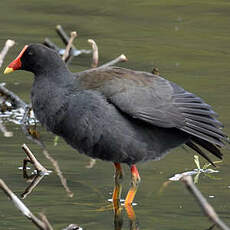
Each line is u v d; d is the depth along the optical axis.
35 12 22.95
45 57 11.25
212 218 6.66
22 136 14.20
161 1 24.27
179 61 18.97
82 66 18.27
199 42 20.55
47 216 10.34
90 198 11.10
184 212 10.56
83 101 10.79
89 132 10.80
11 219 10.16
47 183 11.67
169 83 11.41
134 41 20.56
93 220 10.30
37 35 20.70
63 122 10.95
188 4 24.00
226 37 20.95
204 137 10.90
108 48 19.92
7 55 18.75
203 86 16.97
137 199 11.09
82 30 21.28
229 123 14.37
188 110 11.10
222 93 16.47
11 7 23.39
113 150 10.97
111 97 10.82
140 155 11.18
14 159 12.76
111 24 21.97
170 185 11.65
